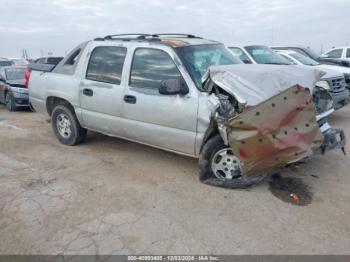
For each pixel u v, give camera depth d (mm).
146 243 3217
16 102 9969
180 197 4102
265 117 3768
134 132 5016
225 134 3947
